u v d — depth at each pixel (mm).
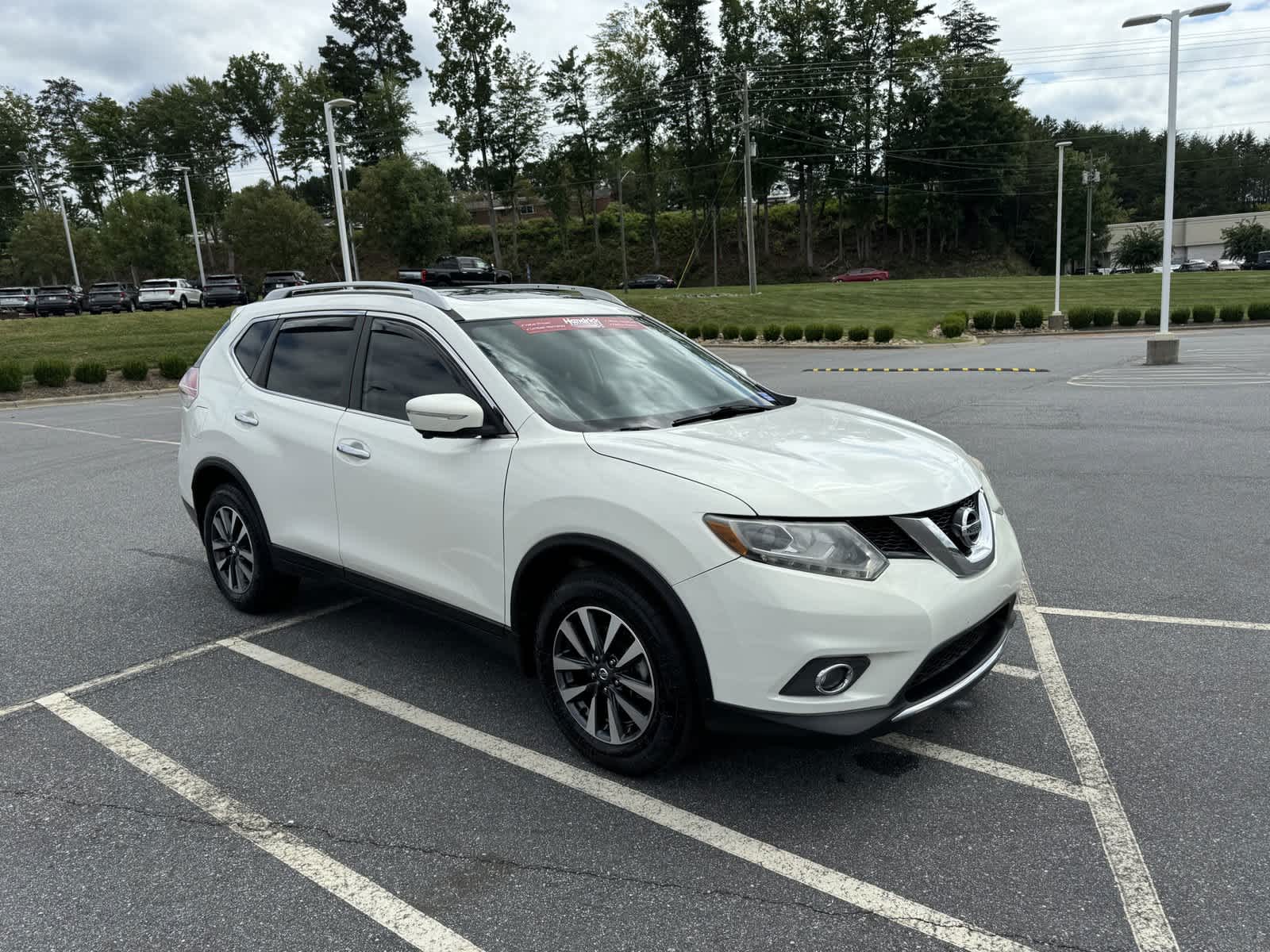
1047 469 8102
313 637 4582
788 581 2580
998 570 3010
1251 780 2957
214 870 2646
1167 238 18000
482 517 3307
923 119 72312
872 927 2311
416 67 79938
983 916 2336
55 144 81938
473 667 4156
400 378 3811
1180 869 2502
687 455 2926
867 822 2795
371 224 62875
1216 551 5512
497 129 63125
